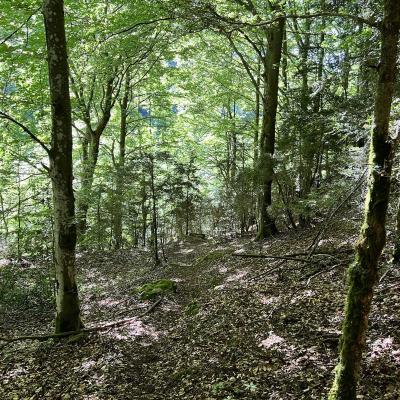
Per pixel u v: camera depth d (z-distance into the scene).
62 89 7.84
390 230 9.73
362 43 7.55
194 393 5.56
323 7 6.54
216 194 25.25
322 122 11.40
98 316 10.60
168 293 11.29
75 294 8.51
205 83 23.38
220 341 7.08
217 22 4.96
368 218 3.48
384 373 4.83
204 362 6.41
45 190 12.30
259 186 15.72
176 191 17.52
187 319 8.91
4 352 7.96
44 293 11.50
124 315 10.08
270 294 8.78
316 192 12.35
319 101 12.92
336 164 12.27
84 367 6.92
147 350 7.61
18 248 12.28
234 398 5.12
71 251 8.32
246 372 5.75
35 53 9.83
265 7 13.77
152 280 13.84
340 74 7.13
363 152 6.11
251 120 26.14
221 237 21.38
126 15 13.33
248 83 23.00
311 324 6.69
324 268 9.34
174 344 7.68
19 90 11.70
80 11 13.50
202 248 19.08
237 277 11.27
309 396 4.76
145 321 9.26
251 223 22.02
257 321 7.47
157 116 25.28
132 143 28.53
